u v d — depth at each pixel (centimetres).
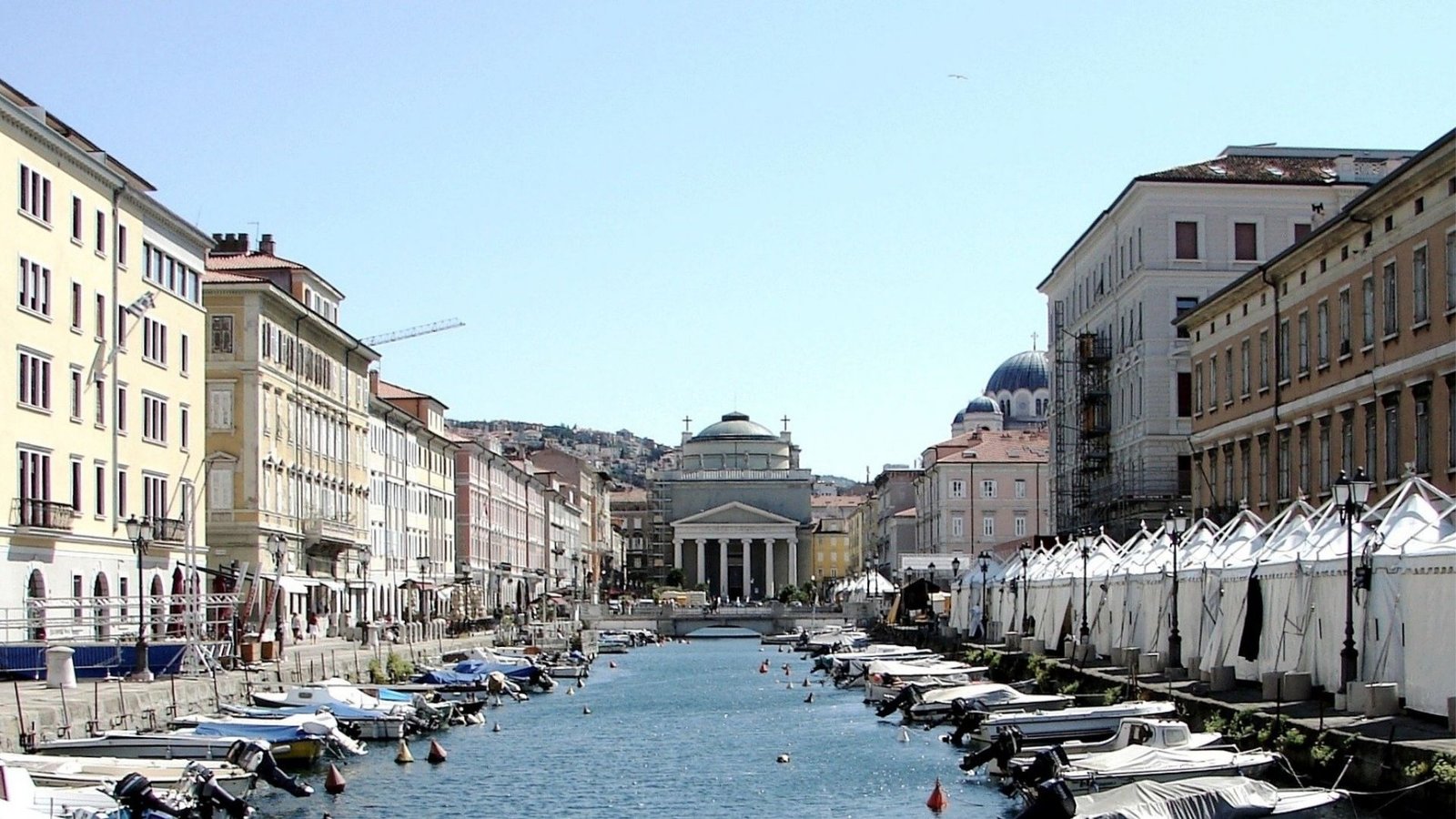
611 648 14588
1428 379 5562
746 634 19225
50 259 6425
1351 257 6319
